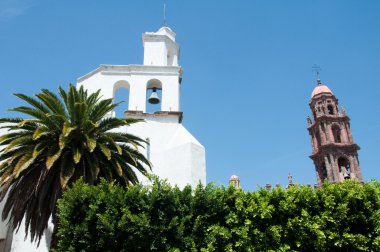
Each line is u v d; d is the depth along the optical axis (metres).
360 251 13.97
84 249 12.95
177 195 14.68
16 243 24.42
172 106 30.27
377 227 14.04
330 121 57.00
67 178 17.67
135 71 31.36
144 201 14.05
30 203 19.00
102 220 12.91
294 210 14.54
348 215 14.45
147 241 13.34
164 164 27.22
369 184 15.33
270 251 13.62
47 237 24.14
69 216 13.54
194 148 27.03
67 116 20.97
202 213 14.54
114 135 20.89
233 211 14.78
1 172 19.98
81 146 19.58
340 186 15.10
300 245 13.96
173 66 31.73
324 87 61.81
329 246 14.11
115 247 13.27
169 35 35.56
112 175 20.20
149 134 28.64
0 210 25.92
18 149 19.38
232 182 15.48
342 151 53.97
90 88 30.91
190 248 13.64
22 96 20.19
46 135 19.69
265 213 14.14
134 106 30.02
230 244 13.73
